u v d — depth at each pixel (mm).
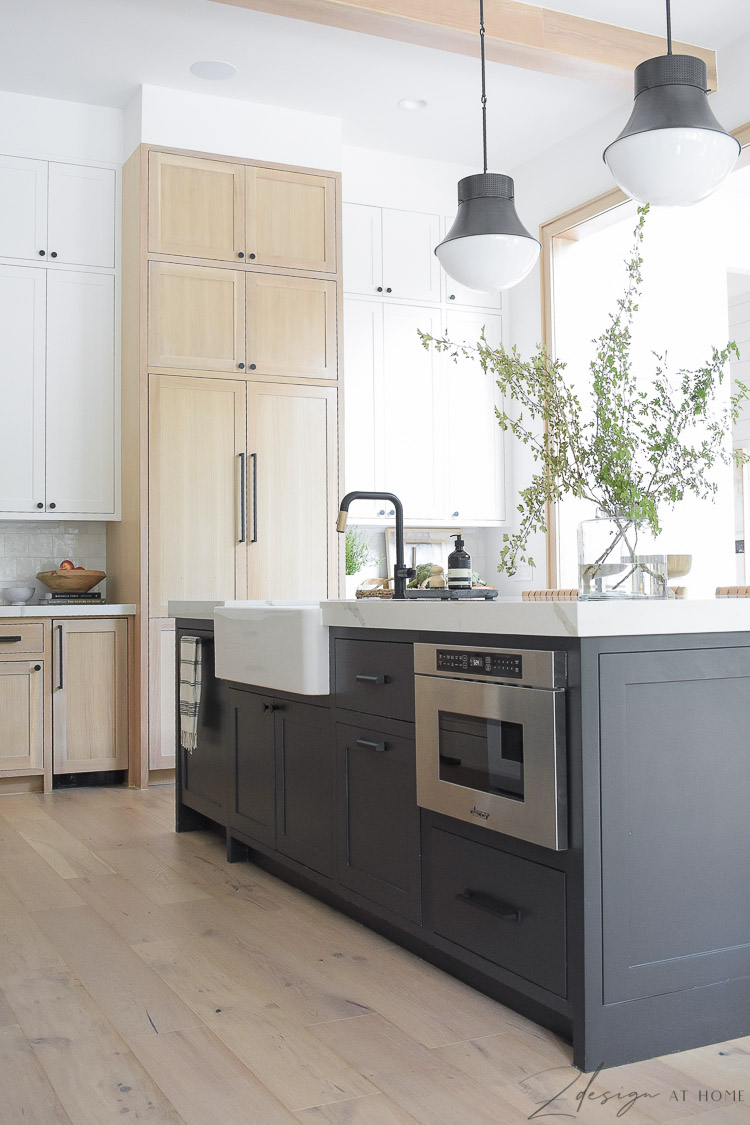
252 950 2537
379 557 5809
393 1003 2188
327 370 5133
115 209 5031
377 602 2512
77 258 4953
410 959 2471
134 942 2600
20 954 2510
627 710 1924
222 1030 2051
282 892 3074
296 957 2484
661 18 4336
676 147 2465
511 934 2057
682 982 1968
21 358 4836
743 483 6922
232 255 4938
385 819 2512
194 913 2854
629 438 2293
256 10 4012
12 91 4836
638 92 2566
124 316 4996
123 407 5004
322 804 2818
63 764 4648
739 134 4473
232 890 3092
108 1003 2195
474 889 2178
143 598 4723
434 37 4125
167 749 4789
